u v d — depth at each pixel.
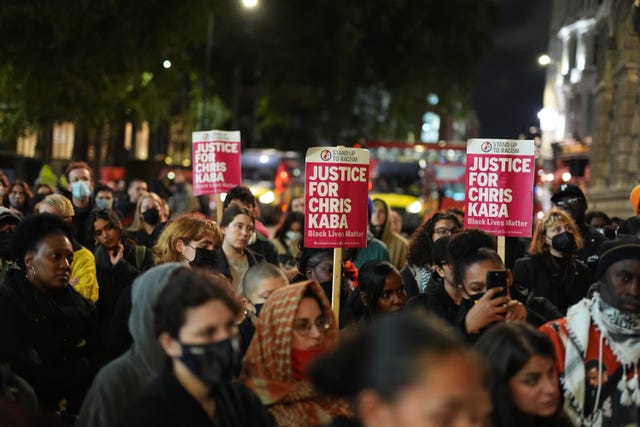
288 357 4.23
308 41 44.38
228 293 3.51
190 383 3.51
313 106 46.44
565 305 7.22
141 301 4.06
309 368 2.66
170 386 3.50
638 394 4.54
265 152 39.66
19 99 27.06
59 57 25.25
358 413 2.63
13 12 24.05
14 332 5.10
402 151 33.06
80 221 10.29
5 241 7.19
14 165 30.02
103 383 4.13
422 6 45.00
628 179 26.44
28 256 5.31
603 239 8.80
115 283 7.66
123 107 31.89
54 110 27.03
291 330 4.23
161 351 4.07
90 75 26.22
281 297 4.31
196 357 3.41
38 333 5.24
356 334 2.61
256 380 4.27
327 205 7.33
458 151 32.84
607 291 4.58
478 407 2.43
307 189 7.33
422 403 2.40
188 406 3.47
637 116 25.95
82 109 27.53
